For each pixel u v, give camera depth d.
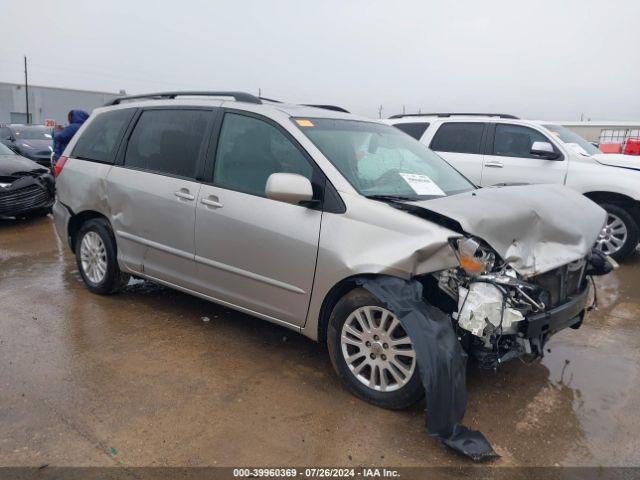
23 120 40.56
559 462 2.79
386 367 3.17
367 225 3.19
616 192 6.71
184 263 4.17
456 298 3.02
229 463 2.69
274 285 3.61
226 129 4.03
